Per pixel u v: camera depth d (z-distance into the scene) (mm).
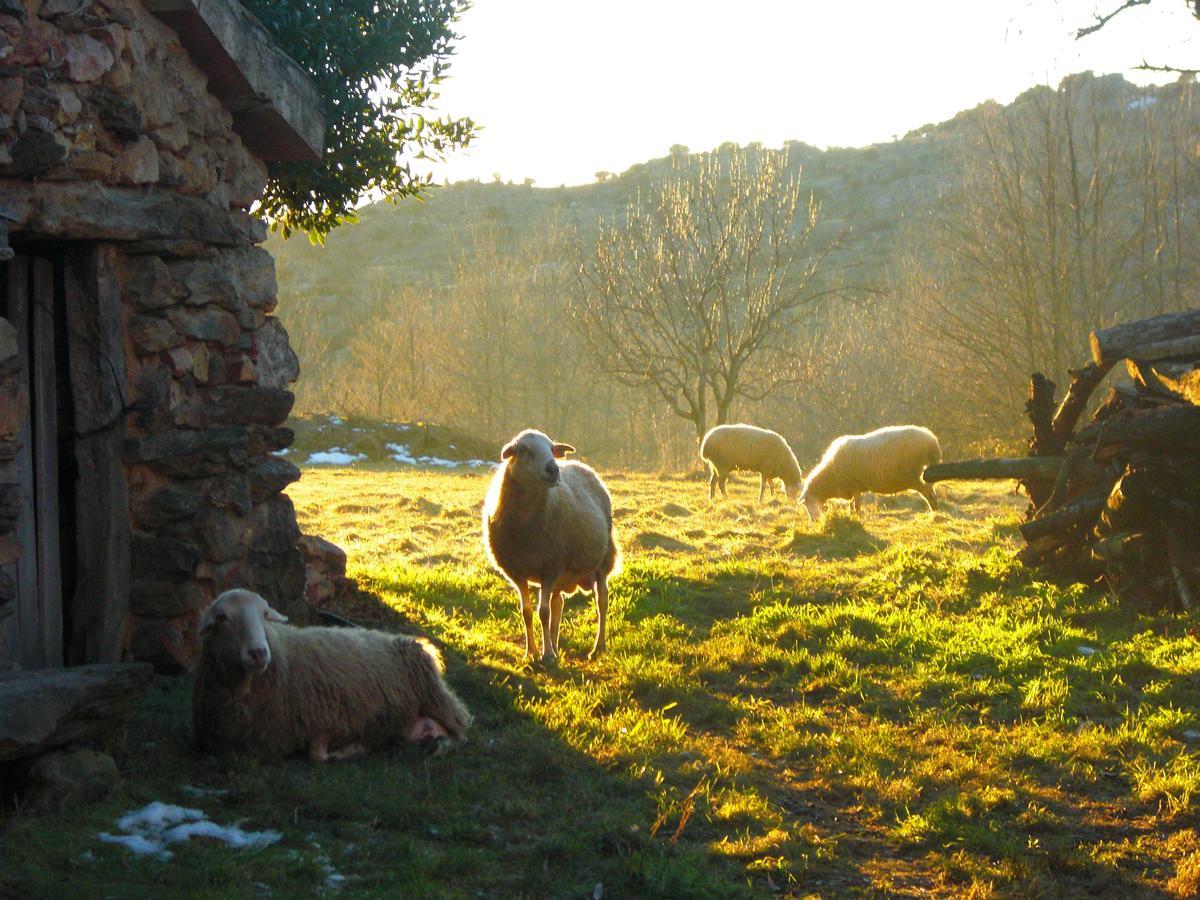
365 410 48562
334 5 10898
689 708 7820
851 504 18250
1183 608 9891
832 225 75062
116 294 6812
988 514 18609
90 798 5219
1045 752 6801
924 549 14180
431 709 6578
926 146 91875
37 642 6465
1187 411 9633
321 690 6086
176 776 5656
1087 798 6211
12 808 5066
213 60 7551
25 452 6383
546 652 8719
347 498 20531
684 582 12148
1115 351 11344
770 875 5105
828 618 10125
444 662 8289
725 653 9188
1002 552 12547
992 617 10336
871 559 13625
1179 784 6164
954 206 38156
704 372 31797
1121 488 10117
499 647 9086
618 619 10398
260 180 8352
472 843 5199
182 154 7391
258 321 8148
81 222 6383
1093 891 5066
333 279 84312
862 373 41031
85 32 6480
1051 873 5242
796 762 6789
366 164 11258
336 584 9922
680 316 33281
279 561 7980
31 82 6168
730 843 5359
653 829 5395
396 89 11500
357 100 10805
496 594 11422
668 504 19516
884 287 41781
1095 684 8258
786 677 8672
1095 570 11156
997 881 5113
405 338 52250
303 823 5242
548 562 8547
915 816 5820
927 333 33719
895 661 9023
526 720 7141
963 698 8039
